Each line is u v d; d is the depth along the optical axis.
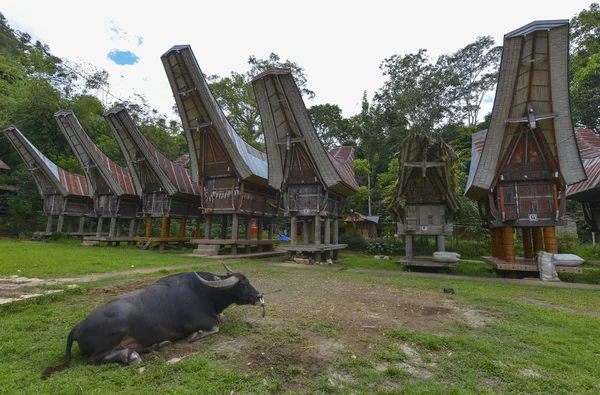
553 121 10.54
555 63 10.05
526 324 5.18
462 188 21.39
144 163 19.52
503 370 3.43
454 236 22.02
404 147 12.36
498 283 9.59
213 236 26.78
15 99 31.95
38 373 3.22
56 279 8.05
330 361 3.60
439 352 3.92
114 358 3.44
